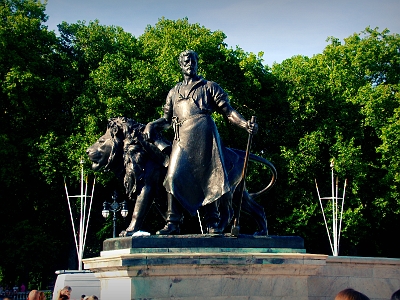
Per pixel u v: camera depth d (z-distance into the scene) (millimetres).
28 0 30203
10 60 26953
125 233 7945
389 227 29812
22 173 26453
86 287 15391
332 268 8461
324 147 28531
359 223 26906
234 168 8289
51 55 29188
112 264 6969
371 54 33750
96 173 24641
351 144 27594
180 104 8266
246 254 7250
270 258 7371
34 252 26109
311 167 27438
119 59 27109
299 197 27047
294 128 28578
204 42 27312
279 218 26734
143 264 6840
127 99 25906
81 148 25109
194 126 8047
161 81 25891
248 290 7375
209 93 8336
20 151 26562
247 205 8570
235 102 26797
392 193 27656
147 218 23906
